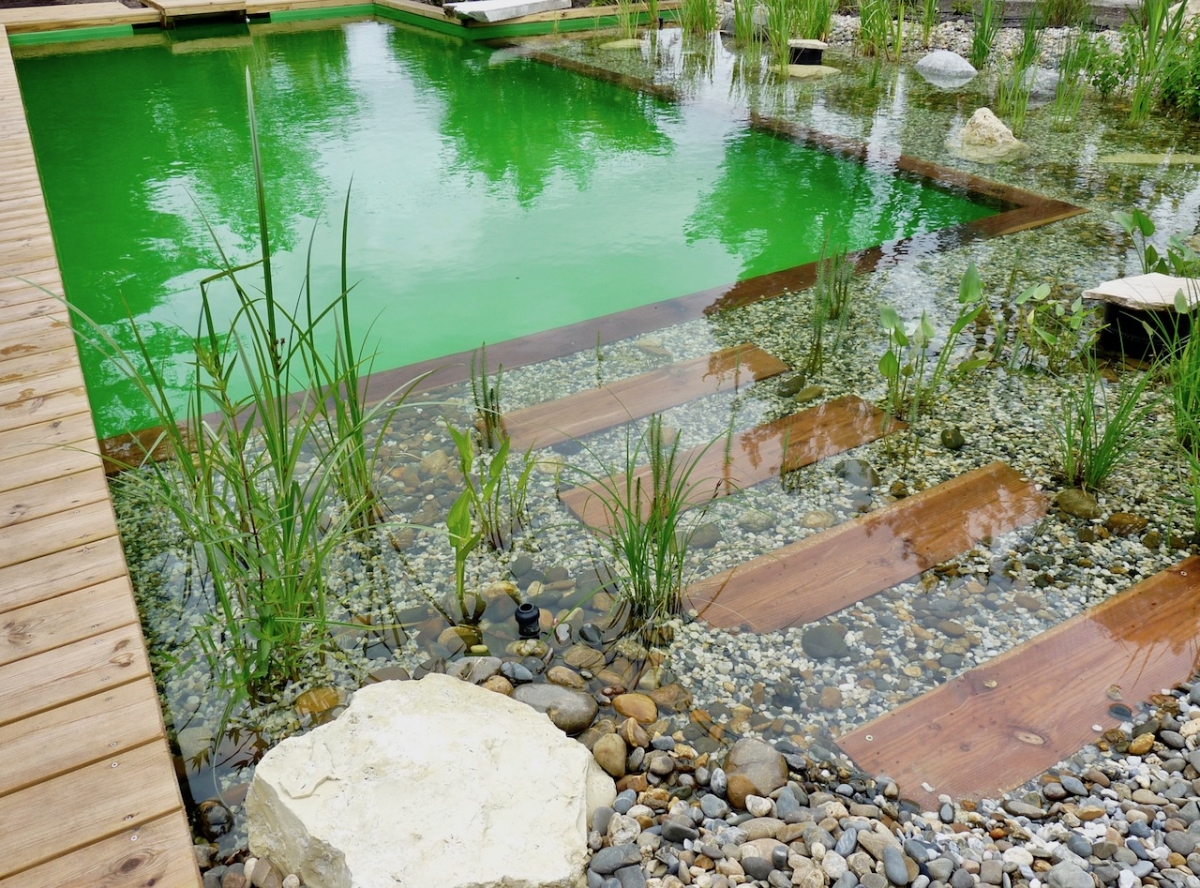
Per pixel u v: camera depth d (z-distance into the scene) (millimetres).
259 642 2273
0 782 1687
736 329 3957
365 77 8227
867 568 2600
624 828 1819
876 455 3104
